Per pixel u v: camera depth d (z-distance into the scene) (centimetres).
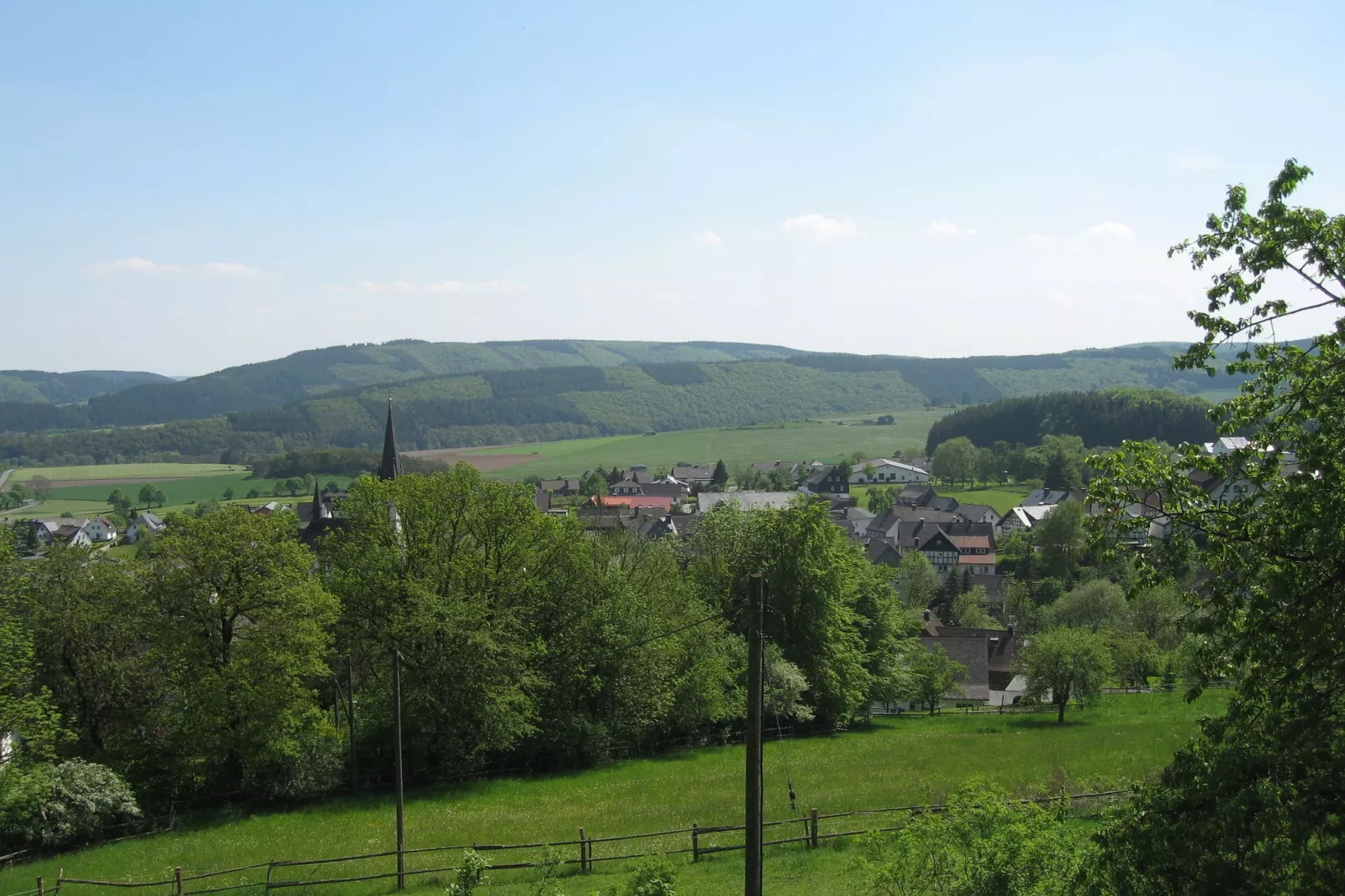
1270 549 1325
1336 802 1148
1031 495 17075
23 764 3303
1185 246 1442
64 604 4122
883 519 15688
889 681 6053
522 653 4225
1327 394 1282
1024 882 1439
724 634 5347
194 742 3709
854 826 2769
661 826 3028
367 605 4409
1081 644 5522
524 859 2727
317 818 3506
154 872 2797
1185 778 1290
